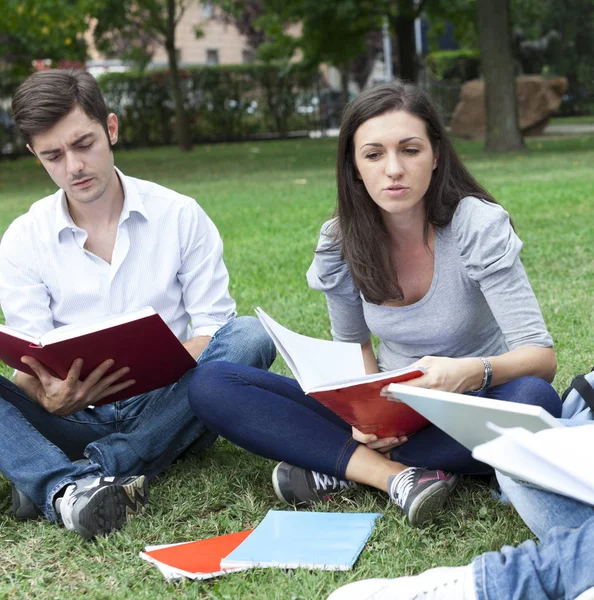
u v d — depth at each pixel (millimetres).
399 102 2523
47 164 2807
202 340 2998
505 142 16109
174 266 3039
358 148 2557
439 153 2639
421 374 2334
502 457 1804
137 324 2482
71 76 2785
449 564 2271
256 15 32531
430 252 2678
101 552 2488
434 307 2686
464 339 2729
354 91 34125
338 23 19922
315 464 2670
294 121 26219
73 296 2982
